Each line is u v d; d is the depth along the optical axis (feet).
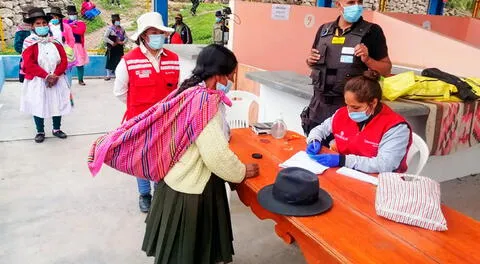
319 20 17.71
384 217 4.96
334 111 8.44
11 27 29.71
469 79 11.52
